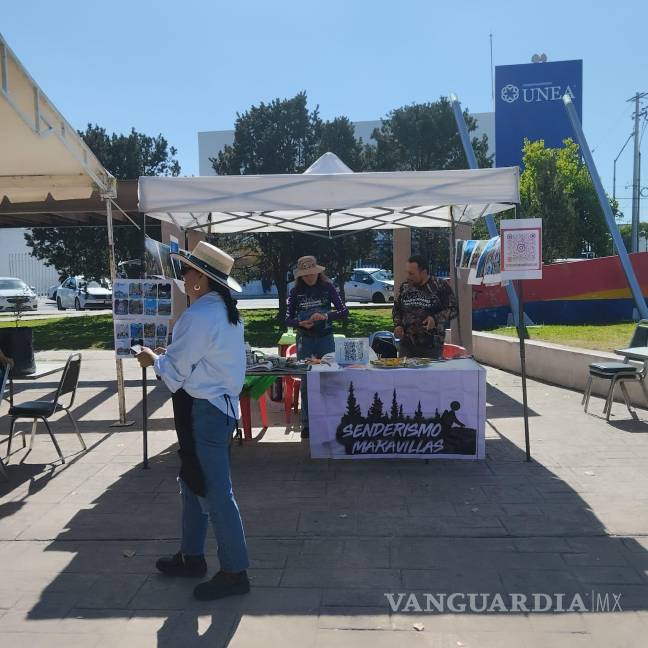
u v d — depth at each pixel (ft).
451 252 27.76
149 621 10.80
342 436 18.33
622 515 14.80
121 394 24.48
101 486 17.63
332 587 11.82
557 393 28.40
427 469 18.42
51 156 20.68
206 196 19.31
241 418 23.52
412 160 64.44
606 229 72.90
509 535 13.88
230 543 11.45
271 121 57.06
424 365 18.75
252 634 10.36
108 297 87.66
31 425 24.88
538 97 103.81
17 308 47.78
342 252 54.95
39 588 11.99
